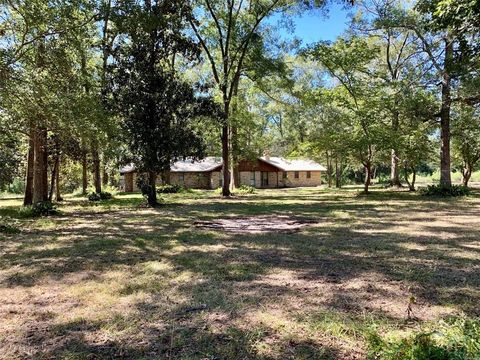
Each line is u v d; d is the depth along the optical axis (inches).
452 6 203.9
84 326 131.6
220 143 1031.6
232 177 1151.6
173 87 577.0
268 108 1257.4
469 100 676.1
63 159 908.0
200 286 176.2
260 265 216.1
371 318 133.9
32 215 507.2
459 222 392.2
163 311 144.3
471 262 218.1
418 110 746.8
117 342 119.0
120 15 442.3
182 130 597.3
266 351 111.7
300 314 138.9
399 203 631.2
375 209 541.0
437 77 706.8
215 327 128.7
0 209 597.3
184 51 610.2
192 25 776.3
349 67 819.4
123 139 549.3
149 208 610.9
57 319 138.1
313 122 1011.9
